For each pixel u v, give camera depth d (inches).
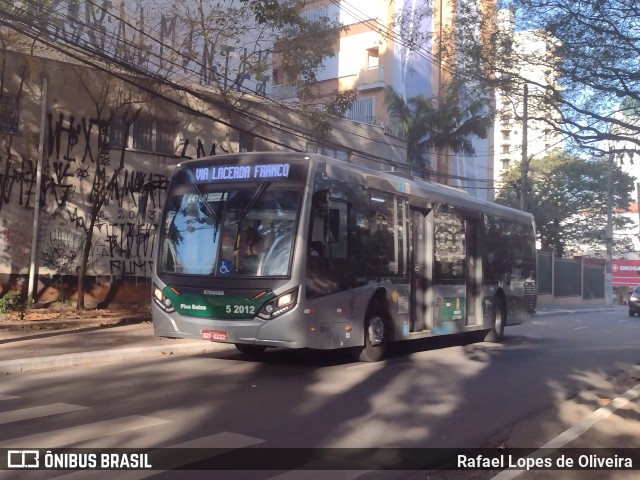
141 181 753.0
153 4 789.9
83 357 437.1
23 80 668.7
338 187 417.7
